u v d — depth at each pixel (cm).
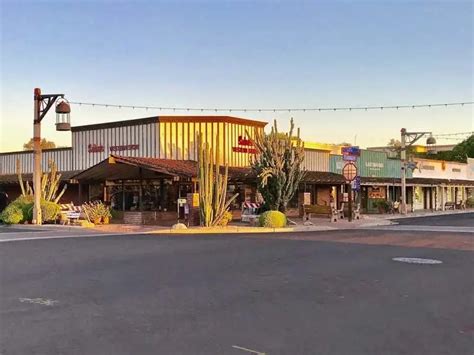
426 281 1048
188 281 1034
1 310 792
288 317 752
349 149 3103
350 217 3078
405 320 741
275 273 1135
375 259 1374
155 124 3353
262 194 2822
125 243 1786
